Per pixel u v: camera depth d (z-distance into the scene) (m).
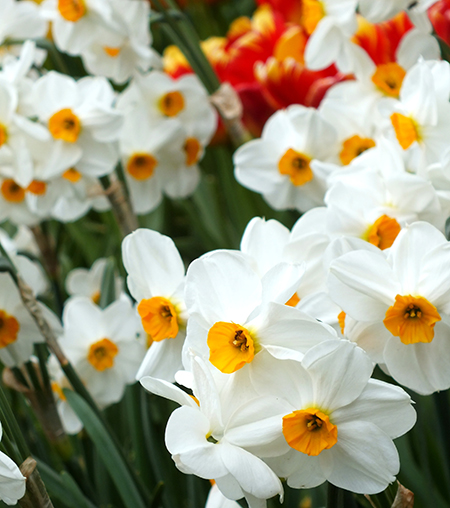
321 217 0.60
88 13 0.71
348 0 0.68
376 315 0.54
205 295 0.53
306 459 0.53
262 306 0.53
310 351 0.51
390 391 0.52
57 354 0.65
